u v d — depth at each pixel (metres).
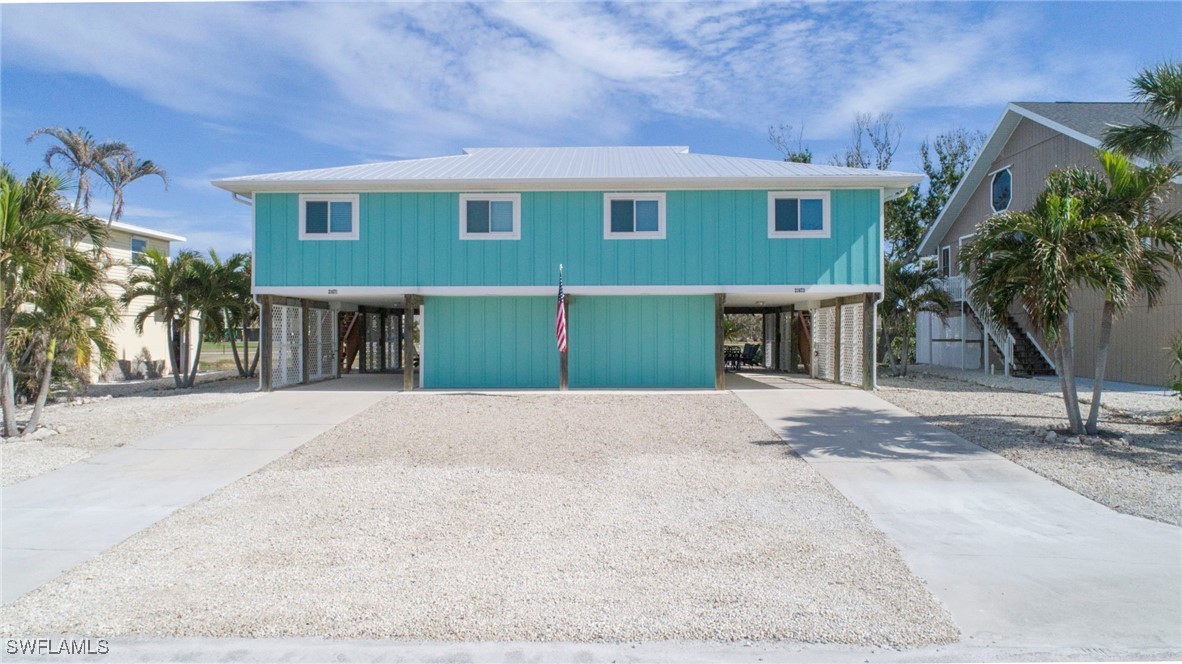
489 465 8.87
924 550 5.73
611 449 9.75
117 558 5.67
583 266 15.27
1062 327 9.90
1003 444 9.68
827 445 9.85
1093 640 4.20
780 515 6.70
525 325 16.09
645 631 4.29
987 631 4.30
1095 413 10.12
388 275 15.37
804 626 4.35
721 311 15.30
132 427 11.51
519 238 15.29
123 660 4.03
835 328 17.64
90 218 11.40
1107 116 19.11
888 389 15.76
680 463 8.91
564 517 6.66
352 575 5.20
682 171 15.95
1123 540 5.97
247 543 5.98
